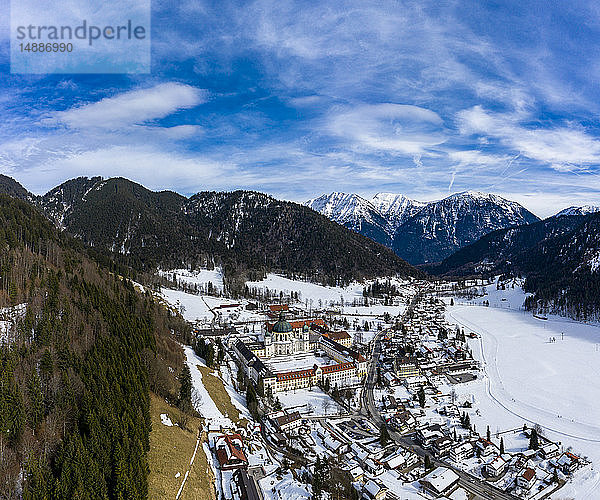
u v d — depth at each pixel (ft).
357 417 611.47
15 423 303.27
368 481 435.53
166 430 426.10
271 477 419.95
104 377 392.06
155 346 572.92
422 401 654.94
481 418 622.54
